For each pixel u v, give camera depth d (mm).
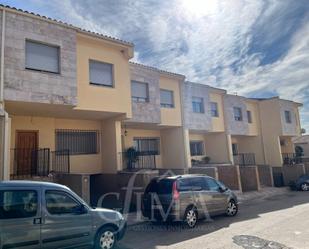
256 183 20688
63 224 6281
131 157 16656
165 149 20562
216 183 11383
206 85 22297
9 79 10500
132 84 16594
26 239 5734
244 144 29328
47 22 11781
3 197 5703
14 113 13078
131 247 7445
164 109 18844
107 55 14367
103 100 13805
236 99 26031
